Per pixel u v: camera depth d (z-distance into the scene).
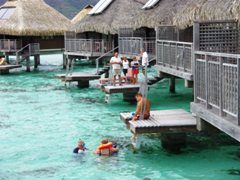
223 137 13.75
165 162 11.75
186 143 13.04
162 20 22.67
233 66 8.43
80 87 26.78
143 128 11.62
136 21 26.45
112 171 11.26
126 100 21.20
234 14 11.88
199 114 10.77
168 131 11.66
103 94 24.20
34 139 14.77
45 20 41.69
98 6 35.81
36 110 20.05
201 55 11.27
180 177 10.65
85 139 14.60
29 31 39.25
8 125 17.03
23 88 27.39
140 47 23.95
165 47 18.41
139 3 33.44
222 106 9.22
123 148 13.20
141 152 12.67
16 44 37.34
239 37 12.13
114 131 15.59
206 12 14.58
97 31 33.28
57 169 11.59
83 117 18.23
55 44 48.22
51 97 23.64
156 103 21.06
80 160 12.27
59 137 14.97
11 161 12.35
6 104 21.78
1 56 44.41
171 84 24.08
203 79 10.62
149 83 21.17
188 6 17.05
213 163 11.53
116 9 33.78
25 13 40.94
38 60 44.16
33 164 12.05
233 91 8.56
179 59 16.47
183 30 20.95
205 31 12.02
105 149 12.57
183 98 22.36
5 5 43.38
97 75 26.42
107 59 31.58
